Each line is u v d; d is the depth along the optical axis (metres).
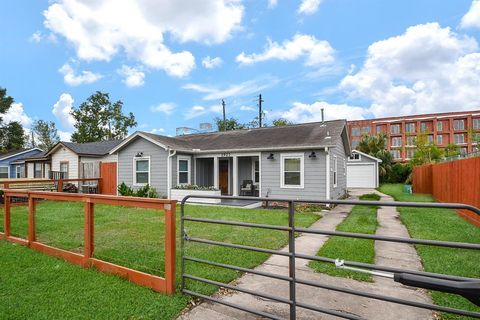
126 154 15.62
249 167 15.92
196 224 7.64
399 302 2.25
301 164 12.51
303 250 5.43
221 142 15.70
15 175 27.09
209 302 3.40
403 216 9.26
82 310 3.12
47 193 5.18
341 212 10.68
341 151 15.80
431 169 16.23
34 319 2.95
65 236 6.44
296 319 3.03
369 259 4.77
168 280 3.52
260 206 12.52
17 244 5.79
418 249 5.41
